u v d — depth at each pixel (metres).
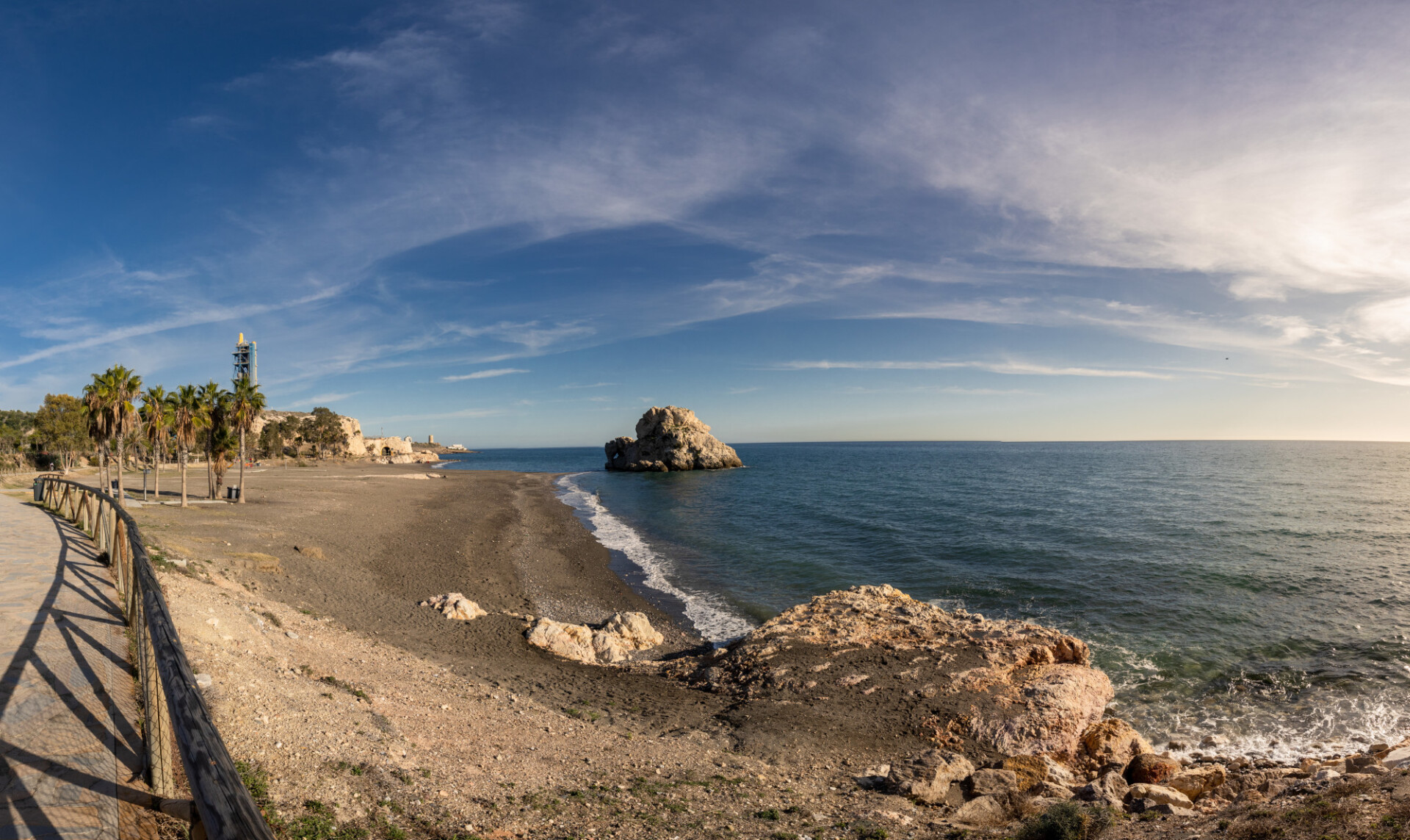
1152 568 30.84
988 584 28.58
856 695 15.59
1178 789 11.20
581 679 16.91
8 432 84.25
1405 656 19.27
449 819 6.82
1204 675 18.34
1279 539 38.53
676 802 8.89
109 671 6.12
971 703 14.89
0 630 6.98
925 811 9.98
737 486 88.56
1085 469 109.25
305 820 5.82
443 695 12.55
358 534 36.59
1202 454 188.00
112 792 4.13
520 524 50.81
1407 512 49.97
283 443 153.62
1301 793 9.00
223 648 9.70
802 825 8.65
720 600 27.59
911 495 67.44
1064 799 10.58
